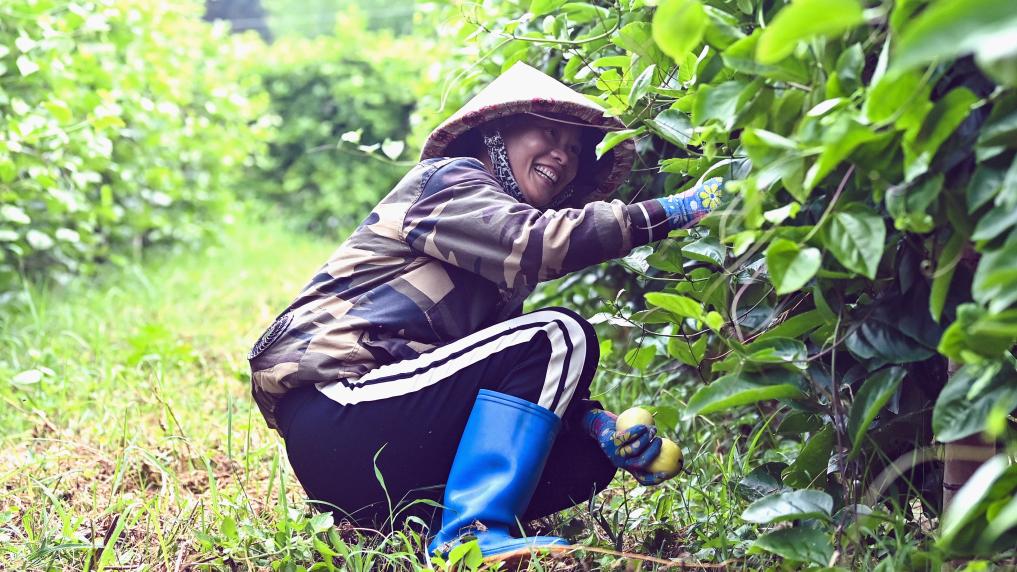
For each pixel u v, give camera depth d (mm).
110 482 2717
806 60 1473
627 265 2170
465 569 1852
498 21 3027
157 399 3102
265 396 2133
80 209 4910
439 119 3895
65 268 5594
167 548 2119
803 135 1385
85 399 3484
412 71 9961
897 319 1627
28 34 4375
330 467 2051
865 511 1736
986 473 1134
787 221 1749
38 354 3701
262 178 10305
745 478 1952
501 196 1996
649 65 1998
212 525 2227
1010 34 889
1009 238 1240
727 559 1878
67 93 4410
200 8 7699
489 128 2201
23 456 2889
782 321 1991
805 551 1643
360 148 2619
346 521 2160
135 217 6234
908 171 1340
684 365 2936
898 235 1613
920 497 1867
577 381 1980
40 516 2352
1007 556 1570
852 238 1446
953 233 1463
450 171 2051
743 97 1519
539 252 1896
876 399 1643
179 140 6477
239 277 6734
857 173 1495
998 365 1318
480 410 1964
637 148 2549
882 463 1906
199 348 4664
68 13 4406
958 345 1311
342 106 10039
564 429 2139
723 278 1764
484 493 1918
